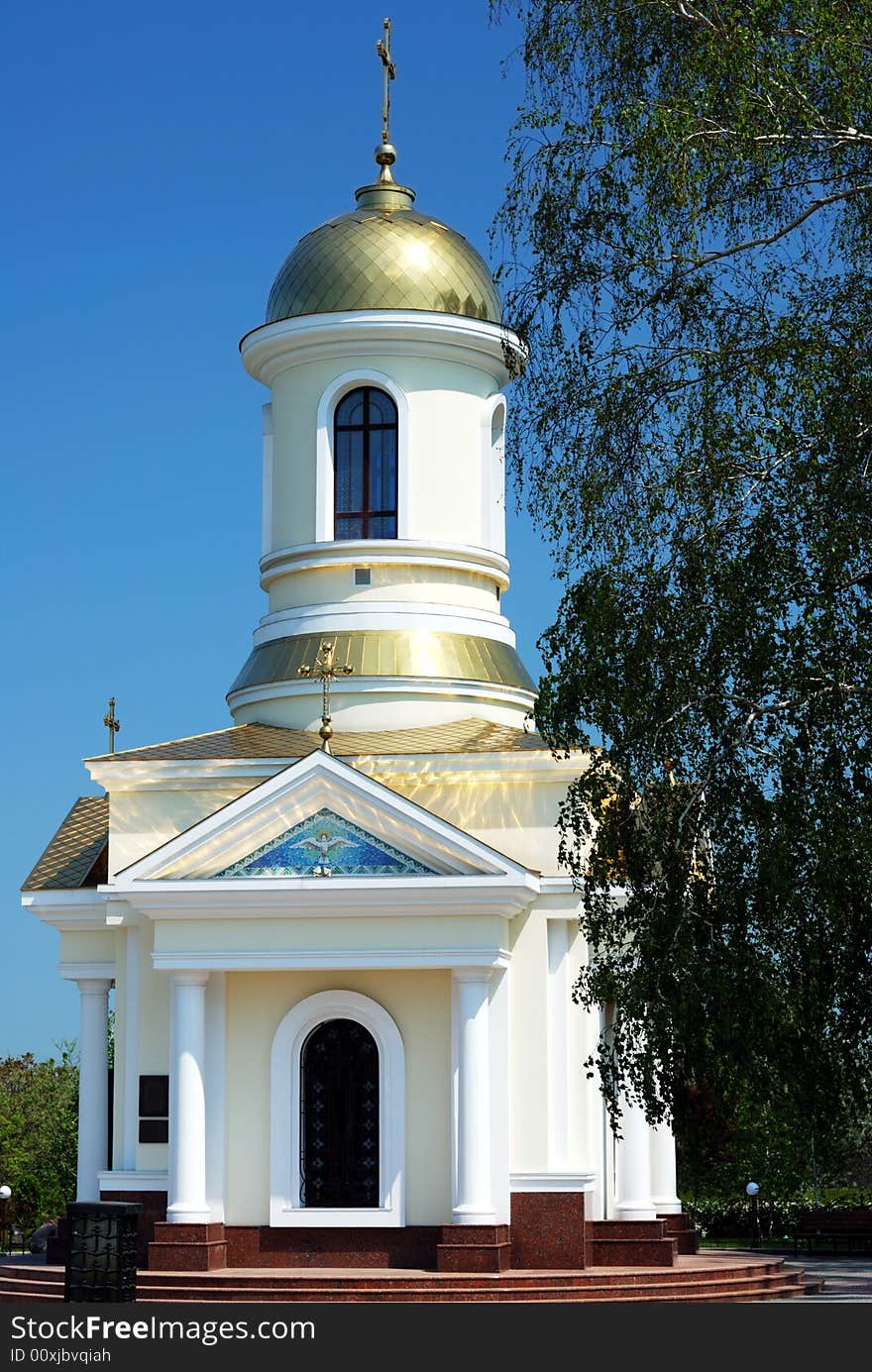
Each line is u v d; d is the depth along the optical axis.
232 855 29.86
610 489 21.67
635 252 21.98
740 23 21.81
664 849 20.61
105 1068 33.81
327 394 35.16
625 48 23.16
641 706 20.58
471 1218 28.45
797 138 21.17
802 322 21.16
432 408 35.12
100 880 33.53
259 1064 30.02
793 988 19.92
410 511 34.72
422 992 29.89
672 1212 34.12
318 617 34.47
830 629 19.70
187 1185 29.06
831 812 19.44
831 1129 21.25
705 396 21.25
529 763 30.83
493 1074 29.36
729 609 20.25
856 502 19.89
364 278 35.06
